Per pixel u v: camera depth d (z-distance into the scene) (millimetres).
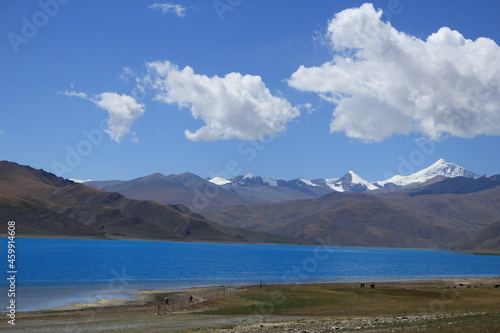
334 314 54969
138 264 174875
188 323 49344
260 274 149250
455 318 41875
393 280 135500
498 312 49500
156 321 51438
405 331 33969
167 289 95812
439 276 159500
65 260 179500
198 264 189375
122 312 61719
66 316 57750
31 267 143750
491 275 172875
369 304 64375
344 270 182625
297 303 66062
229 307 64250
